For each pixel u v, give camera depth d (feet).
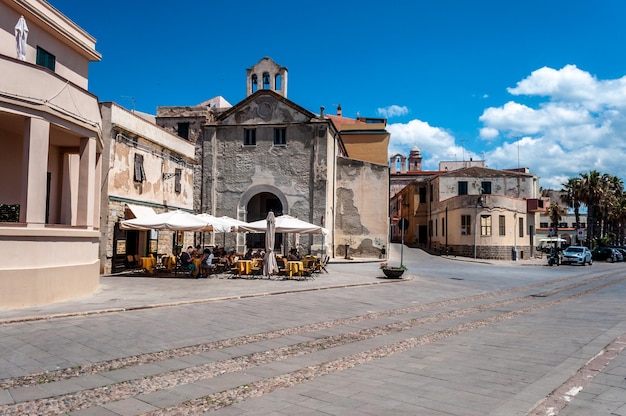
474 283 69.62
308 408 17.58
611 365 23.20
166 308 39.91
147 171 76.33
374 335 31.30
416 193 177.17
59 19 55.72
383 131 146.10
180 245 88.28
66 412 16.93
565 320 37.55
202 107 109.50
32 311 36.06
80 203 46.96
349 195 118.42
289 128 106.22
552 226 233.55
